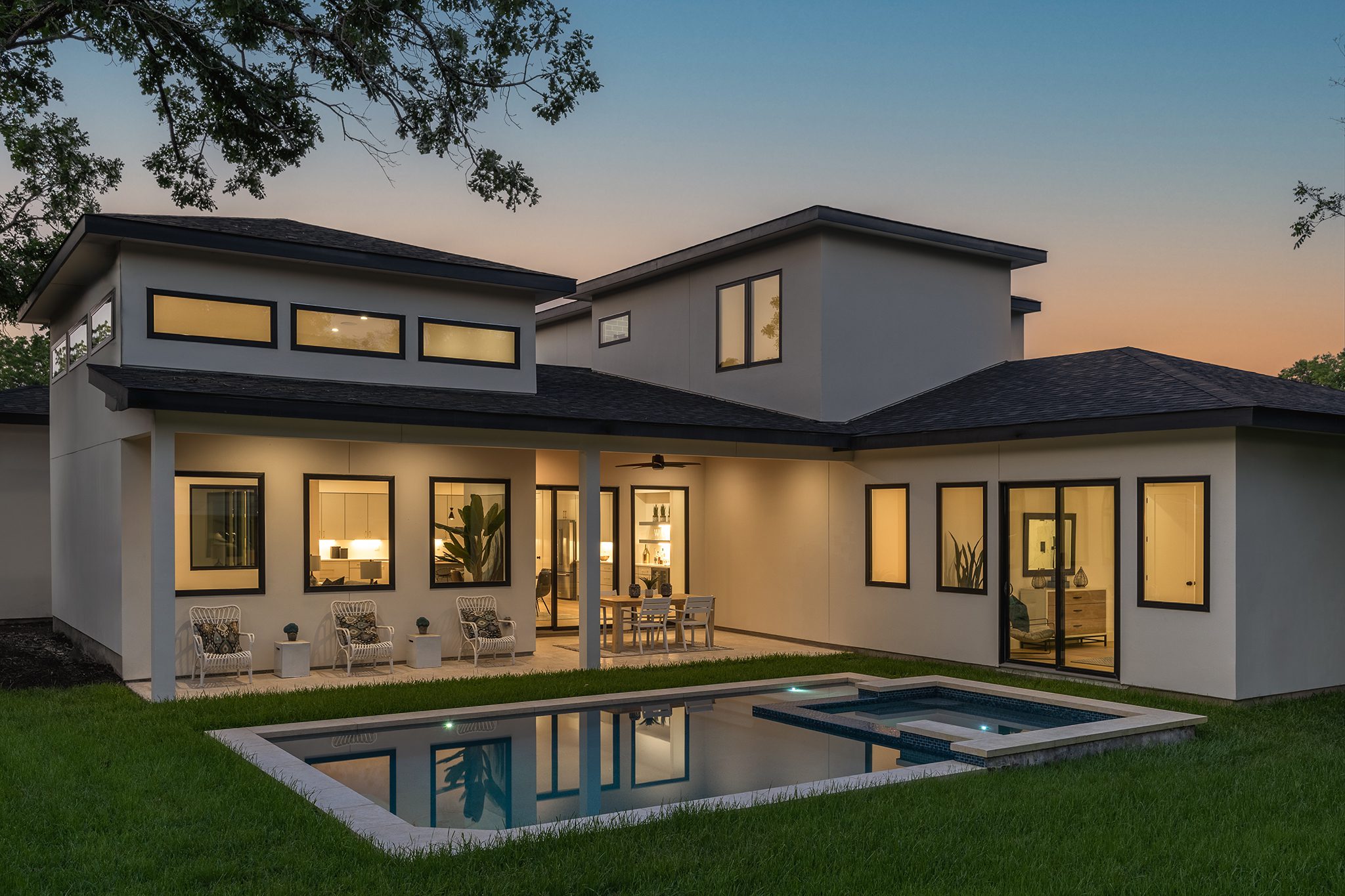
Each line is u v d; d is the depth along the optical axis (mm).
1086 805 6840
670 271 18797
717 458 18656
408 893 5035
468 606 14617
